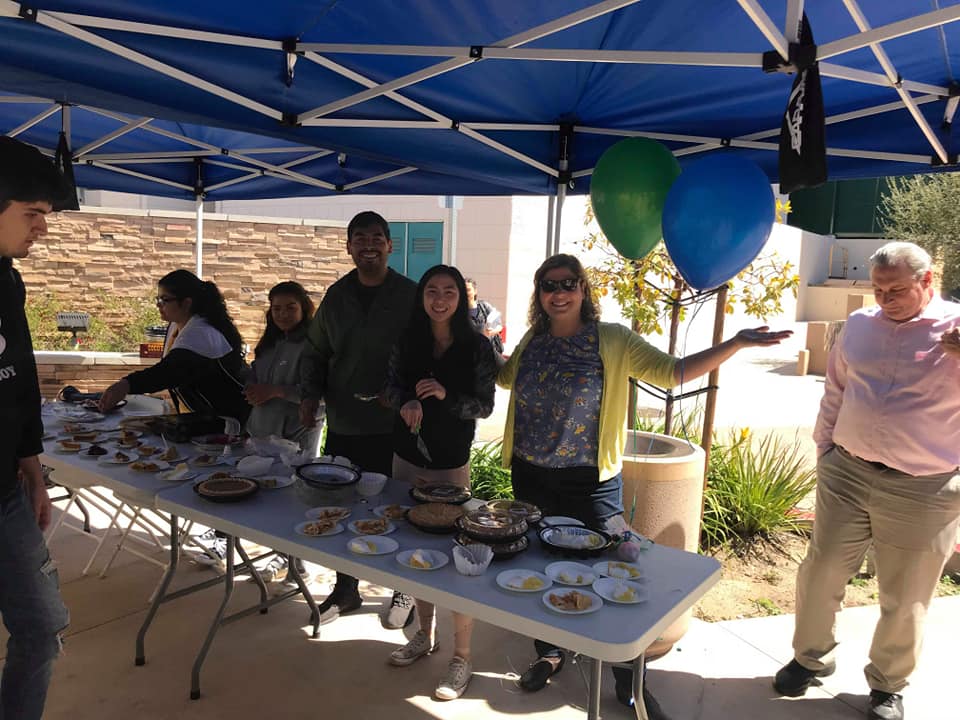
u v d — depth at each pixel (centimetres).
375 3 233
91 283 814
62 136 420
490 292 1184
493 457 511
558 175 378
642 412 684
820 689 302
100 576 381
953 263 1417
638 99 328
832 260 2448
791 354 1702
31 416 216
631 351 262
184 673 296
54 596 210
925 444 257
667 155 289
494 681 299
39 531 208
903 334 262
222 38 244
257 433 366
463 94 313
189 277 354
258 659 308
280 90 273
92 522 457
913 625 270
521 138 370
